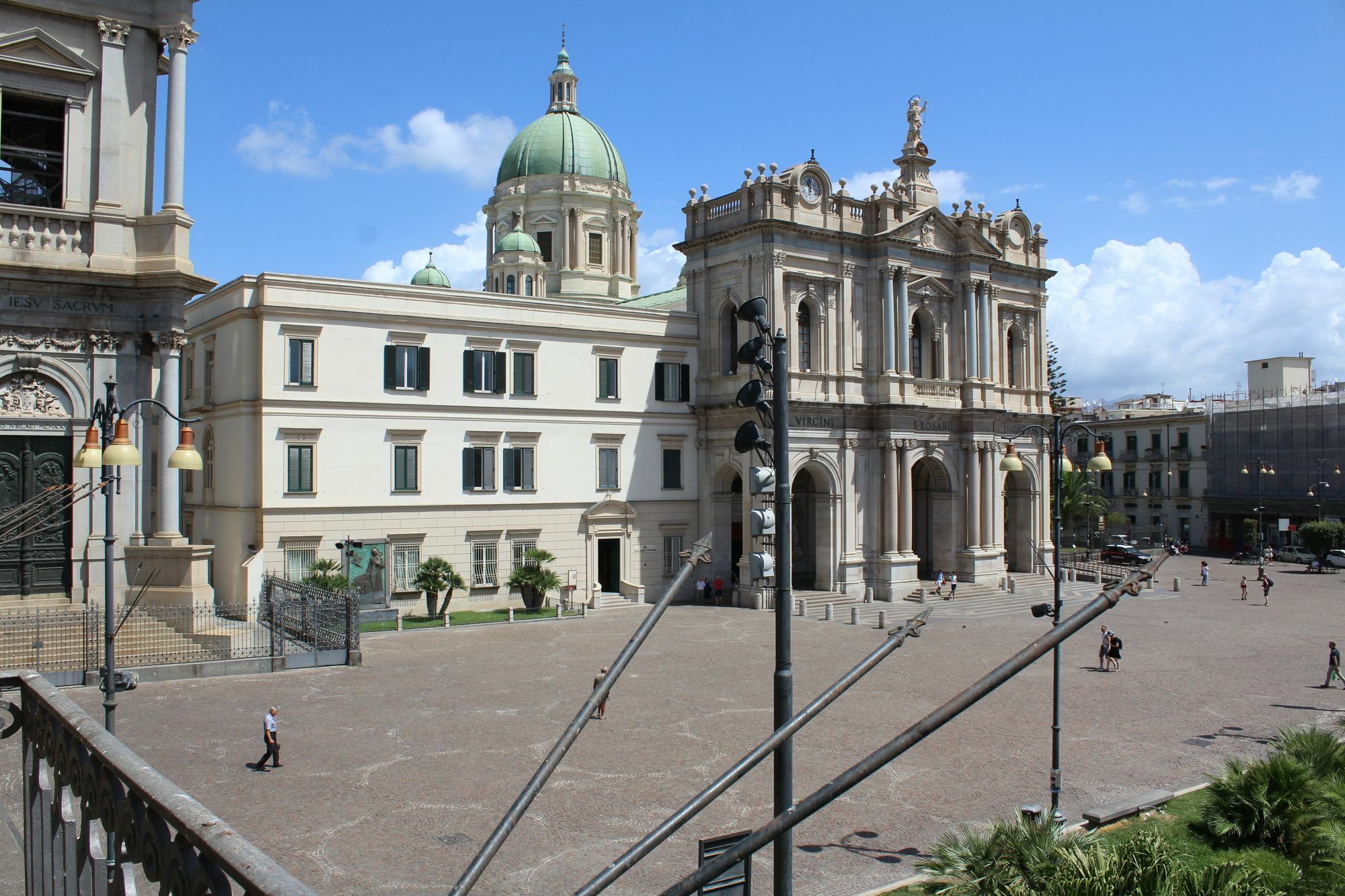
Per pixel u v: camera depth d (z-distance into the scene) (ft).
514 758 89.56
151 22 105.29
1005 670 27.45
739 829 74.08
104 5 102.47
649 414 202.69
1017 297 240.94
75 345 102.27
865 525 209.87
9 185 103.14
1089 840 63.93
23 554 103.55
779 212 197.06
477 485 182.09
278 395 163.12
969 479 222.07
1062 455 88.89
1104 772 88.53
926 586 213.66
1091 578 238.68
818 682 122.93
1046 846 60.34
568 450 192.24
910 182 221.87
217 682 115.85
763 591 191.42
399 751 91.15
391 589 173.06
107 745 21.94
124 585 109.19
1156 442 367.86
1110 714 109.29
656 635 158.92
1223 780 73.97
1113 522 339.36
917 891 63.41
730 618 178.40
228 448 170.09
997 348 235.61
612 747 93.81
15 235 98.78
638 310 201.46
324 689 115.24
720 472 207.21
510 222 268.41
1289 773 71.15
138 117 105.19
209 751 88.69
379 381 172.45
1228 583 248.11
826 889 64.18
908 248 213.66
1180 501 357.20
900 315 213.05
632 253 277.44
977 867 60.18
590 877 65.41
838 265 206.90
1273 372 354.74
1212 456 344.28
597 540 195.62
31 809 28.50
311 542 165.78
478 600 181.98
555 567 189.88
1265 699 117.19
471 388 181.16
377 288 172.45
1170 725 104.88
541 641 152.46
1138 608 199.62
